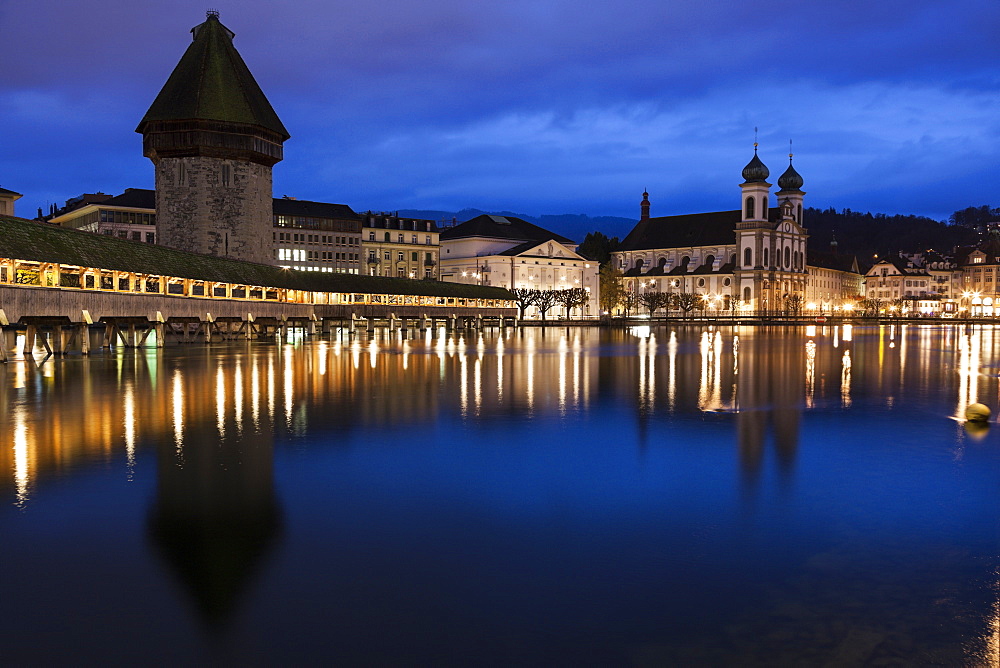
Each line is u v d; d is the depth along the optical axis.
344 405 25.58
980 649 7.69
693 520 11.94
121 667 7.27
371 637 7.87
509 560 10.06
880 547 10.67
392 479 14.69
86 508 12.44
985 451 17.75
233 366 41.28
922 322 173.12
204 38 85.12
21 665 7.28
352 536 11.05
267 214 87.94
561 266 176.38
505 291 132.25
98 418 22.27
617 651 7.63
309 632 7.98
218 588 9.05
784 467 15.93
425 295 109.25
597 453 17.39
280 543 10.71
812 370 41.44
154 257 60.28
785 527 11.59
